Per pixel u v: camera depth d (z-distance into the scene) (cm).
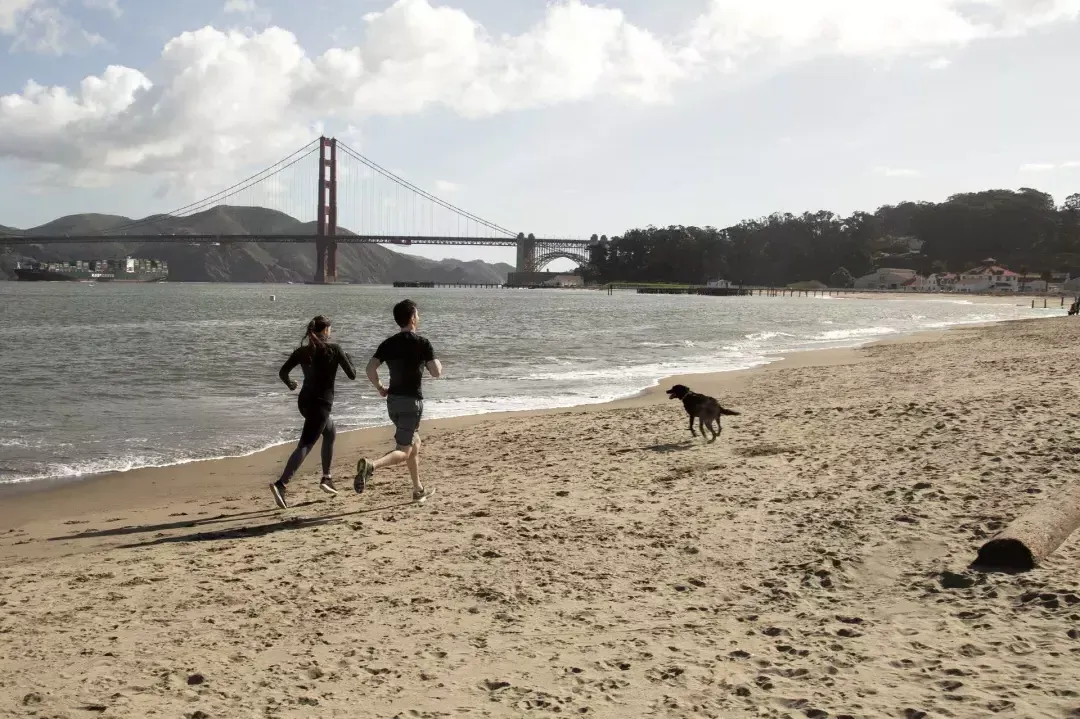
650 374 1992
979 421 888
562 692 327
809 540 520
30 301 8419
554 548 534
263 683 344
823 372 1862
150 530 664
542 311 7225
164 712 316
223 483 864
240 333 3812
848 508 583
